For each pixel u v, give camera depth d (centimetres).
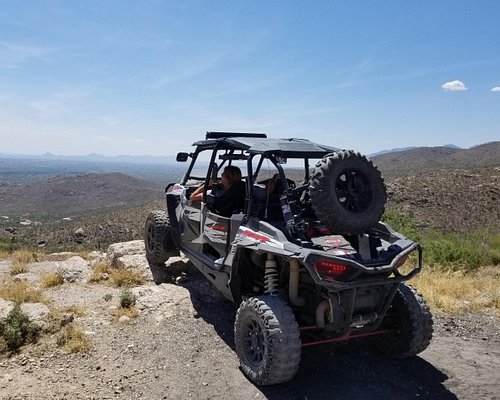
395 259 428
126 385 416
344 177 454
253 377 416
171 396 398
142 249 845
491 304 692
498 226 2141
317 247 428
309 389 417
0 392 391
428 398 409
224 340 505
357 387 424
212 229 572
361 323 439
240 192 590
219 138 618
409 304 467
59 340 490
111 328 536
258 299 423
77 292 676
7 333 479
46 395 392
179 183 770
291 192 478
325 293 432
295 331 400
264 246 443
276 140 545
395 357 488
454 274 872
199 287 657
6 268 874
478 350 520
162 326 538
